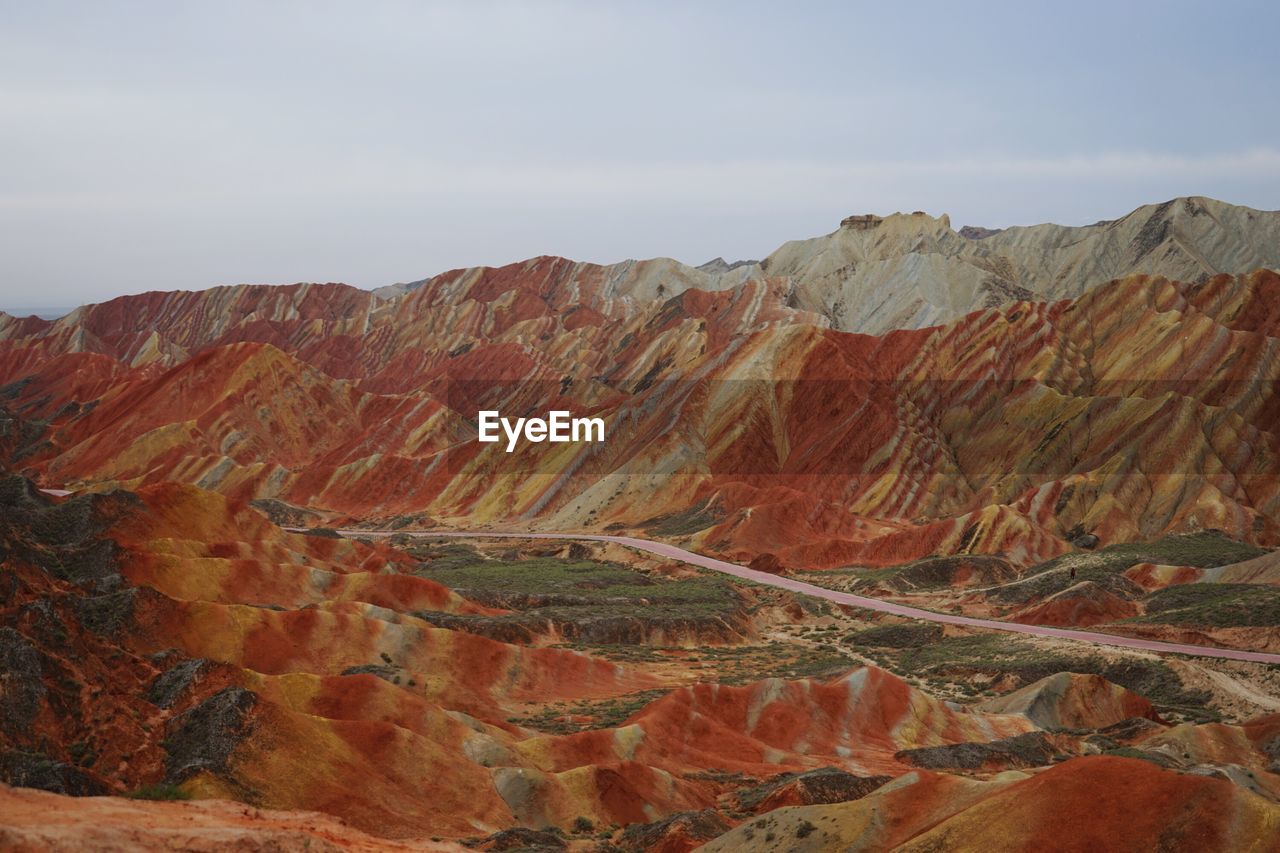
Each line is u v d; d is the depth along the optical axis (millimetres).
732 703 78250
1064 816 40250
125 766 48875
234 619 79375
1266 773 62188
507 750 60688
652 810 58906
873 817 44656
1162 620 110375
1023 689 89312
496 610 117125
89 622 73688
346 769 52656
